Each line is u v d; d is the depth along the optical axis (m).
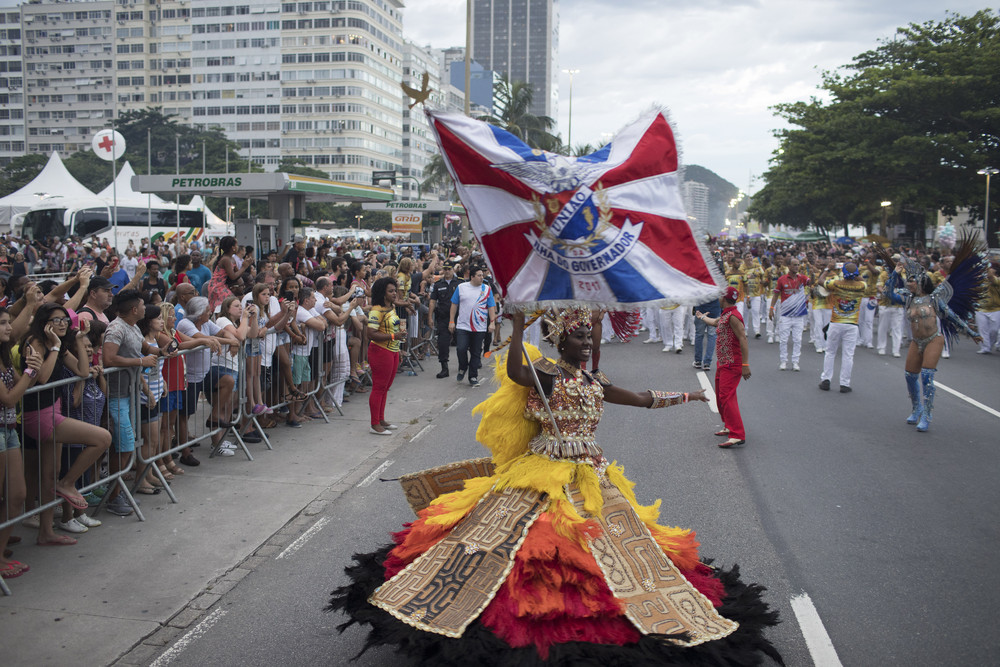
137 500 6.68
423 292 15.93
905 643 4.33
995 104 41.69
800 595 4.94
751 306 19.02
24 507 5.34
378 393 9.13
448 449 8.50
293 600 4.87
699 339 13.85
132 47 126.19
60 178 40.88
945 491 7.10
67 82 130.88
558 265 3.83
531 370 3.91
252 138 119.94
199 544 5.76
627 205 3.87
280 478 7.38
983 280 9.34
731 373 8.52
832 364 12.02
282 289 9.44
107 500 6.33
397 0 127.00
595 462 4.09
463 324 12.42
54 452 5.65
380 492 7.00
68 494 5.70
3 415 5.13
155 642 4.34
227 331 8.12
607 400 4.22
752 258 19.00
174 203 41.12
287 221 22.97
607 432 9.20
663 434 9.14
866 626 4.53
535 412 4.02
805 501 6.78
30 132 134.00
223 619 4.61
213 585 5.08
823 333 16.41
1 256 19.22
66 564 5.37
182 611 4.72
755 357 15.62
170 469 7.36
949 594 4.96
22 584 5.04
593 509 3.89
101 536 5.89
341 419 9.92
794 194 62.28
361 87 115.94
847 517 6.39
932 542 5.86
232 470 7.61
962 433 9.31
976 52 41.38
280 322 8.92
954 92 40.34
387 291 9.05
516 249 3.87
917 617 4.65
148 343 6.82
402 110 131.38
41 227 37.19
